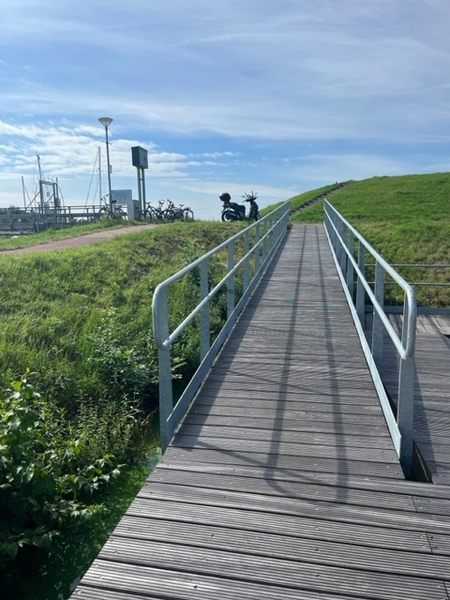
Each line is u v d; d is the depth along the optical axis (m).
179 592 2.30
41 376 5.79
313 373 5.01
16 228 26.22
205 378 4.90
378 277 4.88
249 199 21.75
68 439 4.86
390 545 2.57
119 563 2.47
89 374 6.20
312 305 7.96
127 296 9.11
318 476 3.21
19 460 3.81
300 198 35.06
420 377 5.21
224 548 2.56
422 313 10.80
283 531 2.68
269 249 12.28
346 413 4.12
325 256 13.32
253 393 4.53
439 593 2.29
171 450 3.57
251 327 6.72
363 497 2.98
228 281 6.58
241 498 2.98
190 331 7.82
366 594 2.28
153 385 6.48
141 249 12.80
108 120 22.55
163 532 2.69
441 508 2.88
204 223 18.88
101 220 22.62
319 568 2.43
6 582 3.53
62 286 8.77
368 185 36.00
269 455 3.48
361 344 5.89
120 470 4.91
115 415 5.61
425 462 3.46
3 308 7.37
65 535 3.96
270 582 2.35
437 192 31.09
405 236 17.58
